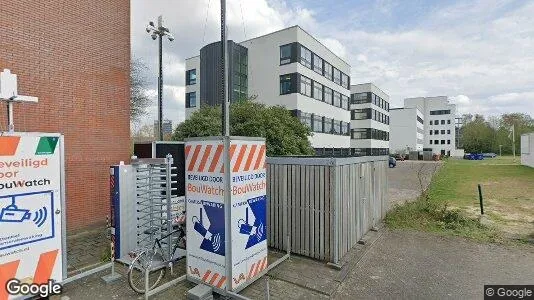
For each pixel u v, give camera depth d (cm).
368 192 890
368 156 888
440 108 9412
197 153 523
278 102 2847
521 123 7769
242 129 1723
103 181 988
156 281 539
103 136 994
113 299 496
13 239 451
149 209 679
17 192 454
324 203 661
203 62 3002
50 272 495
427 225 962
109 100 1015
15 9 787
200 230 521
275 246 738
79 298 497
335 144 3616
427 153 6159
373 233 874
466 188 1788
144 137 3472
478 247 770
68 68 902
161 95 1310
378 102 5469
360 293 534
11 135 448
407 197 1532
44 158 487
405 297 521
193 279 532
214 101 2886
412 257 702
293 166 709
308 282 566
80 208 926
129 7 1088
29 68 815
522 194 1552
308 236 684
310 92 3014
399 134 7938
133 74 2984
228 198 487
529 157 3250
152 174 688
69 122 904
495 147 8112
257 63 2981
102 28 995
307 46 2947
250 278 531
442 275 607
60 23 884
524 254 722
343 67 3872
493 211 1161
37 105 832
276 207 737
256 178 544
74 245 771
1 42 761
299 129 1995
